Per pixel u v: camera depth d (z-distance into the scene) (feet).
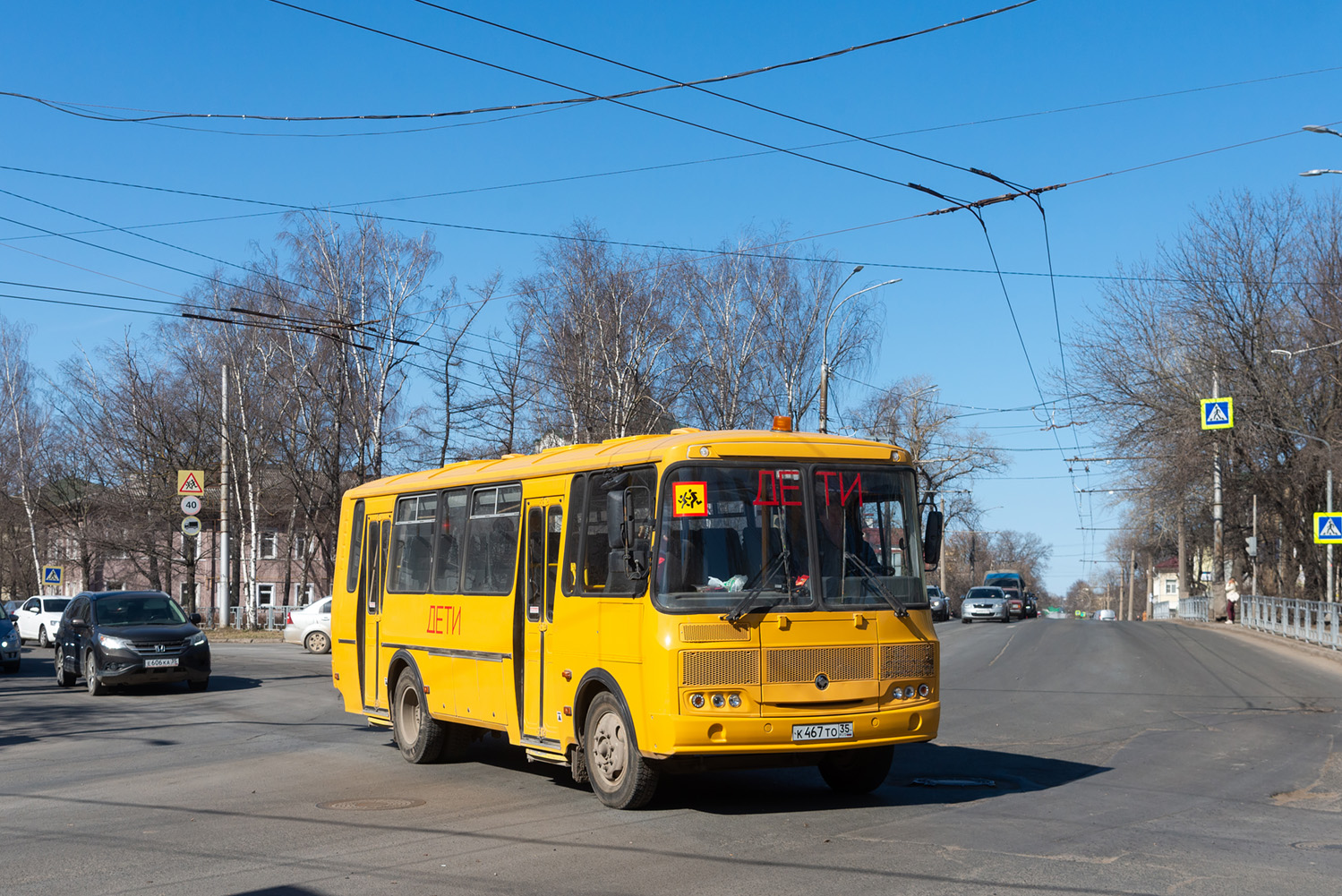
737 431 32.89
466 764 40.83
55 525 194.59
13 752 45.80
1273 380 135.54
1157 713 53.67
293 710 59.62
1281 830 27.27
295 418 151.43
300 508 172.24
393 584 45.21
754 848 25.81
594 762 31.83
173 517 179.22
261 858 25.62
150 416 178.40
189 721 55.31
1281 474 142.20
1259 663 83.41
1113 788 33.71
